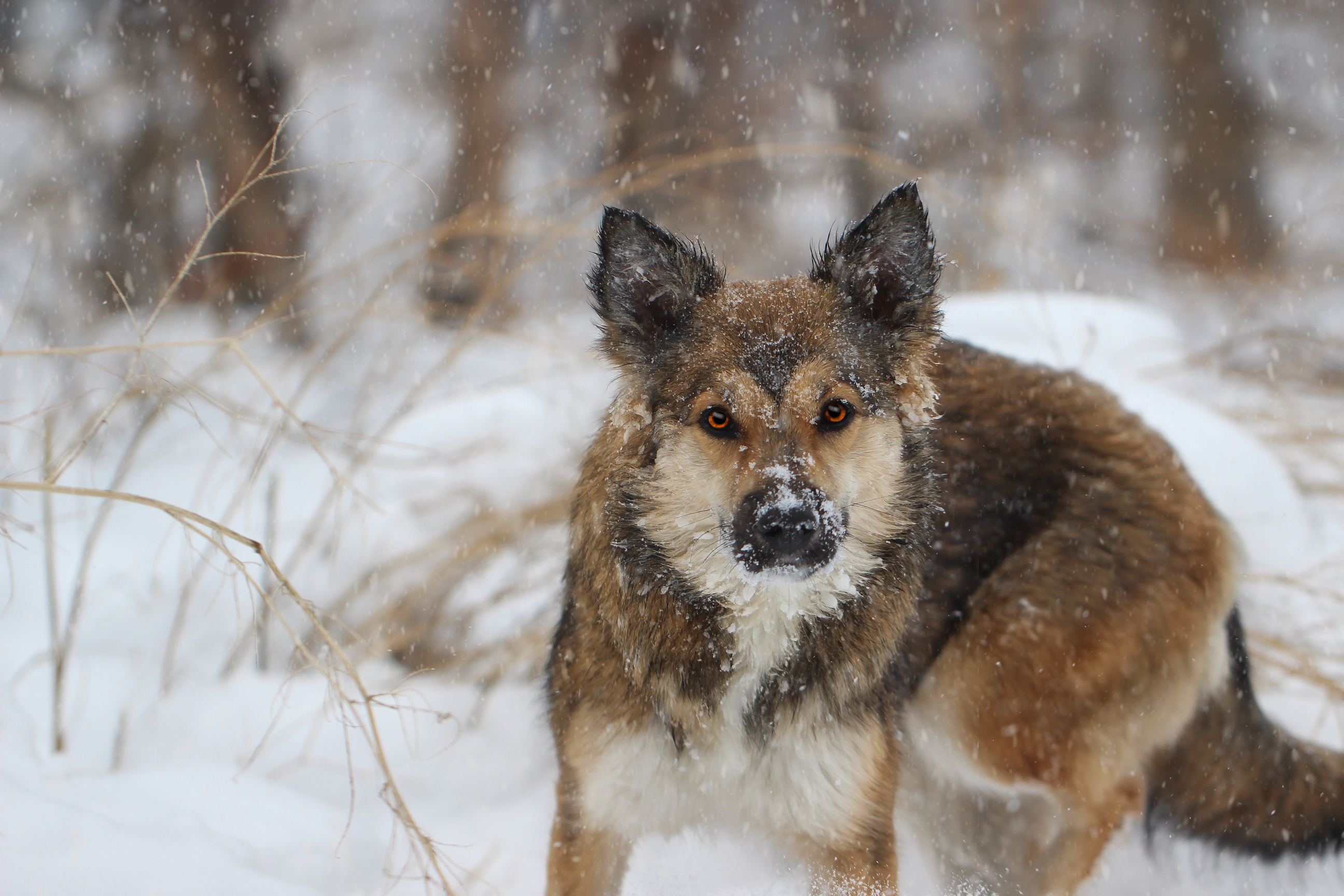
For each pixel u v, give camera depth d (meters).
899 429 3.38
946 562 3.84
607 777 3.21
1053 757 3.79
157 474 6.06
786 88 14.35
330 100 10.67
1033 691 3.73
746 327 3.26
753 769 3.23
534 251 5.86
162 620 4.97
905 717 3.78
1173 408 5.54
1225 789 4.00
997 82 15.43
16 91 9.53
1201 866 4.01
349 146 10.01
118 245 8.77
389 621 4.93
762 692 3.23
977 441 3.91
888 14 15.84
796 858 3.50
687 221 8.51
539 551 5.30
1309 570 4.98
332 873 3.39
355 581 5.16
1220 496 5.06
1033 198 10.11
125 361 6.79
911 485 3.39
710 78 13.95
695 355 3.28
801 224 11.71
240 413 4.75
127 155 9.35
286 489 5.84
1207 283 12.27
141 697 4.41
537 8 12.52
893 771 3.41
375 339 7.80
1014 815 4.15
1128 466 3.82
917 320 3.42
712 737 3.21
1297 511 5.23
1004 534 3.88
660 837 3.74
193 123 9.52
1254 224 15.08
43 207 8.59
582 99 12.85
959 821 4.12
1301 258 12.33
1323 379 6.88
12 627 4.75
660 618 3.20
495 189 10.09
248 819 3.48
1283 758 3.97
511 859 3.75
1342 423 6.38
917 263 3.37
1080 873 3.80
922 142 13.66
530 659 4.98
